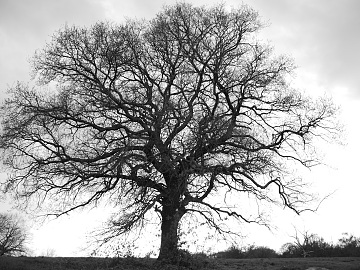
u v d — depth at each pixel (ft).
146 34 88.38
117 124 81.10
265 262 86.79
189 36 88.74
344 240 123.95
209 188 79.41
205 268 75.41
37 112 79.66
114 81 84.28
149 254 76.02
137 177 75.61
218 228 78.28
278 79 87.56
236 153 81.35
